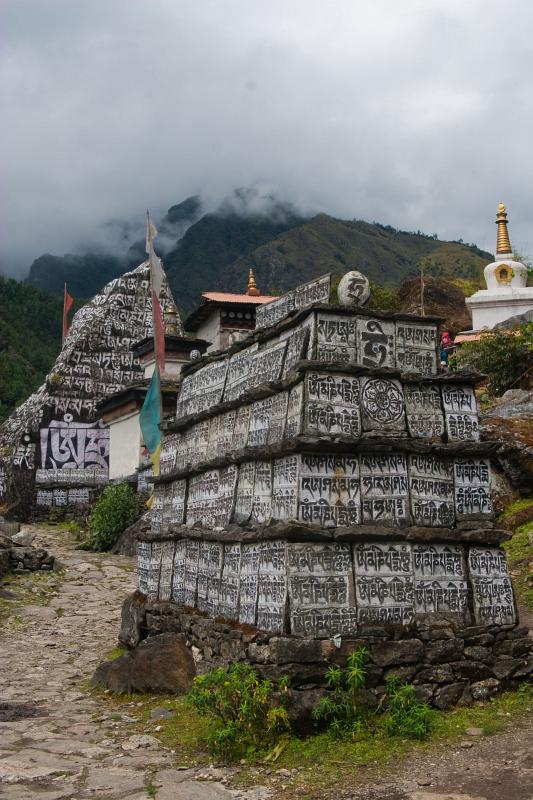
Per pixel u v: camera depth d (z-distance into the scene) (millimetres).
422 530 9062
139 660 10875
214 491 11359
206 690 8547
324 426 9109
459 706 8711
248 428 10695
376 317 9781
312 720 8195
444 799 6496
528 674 9188
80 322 38469
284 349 10250
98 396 36406
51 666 13039
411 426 9578
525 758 7227
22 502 33875
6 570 21266
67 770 7711
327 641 8453
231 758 7867
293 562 8609
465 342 26688
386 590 8859
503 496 17125
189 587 11641
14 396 60938
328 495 8953
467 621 9141
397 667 8641
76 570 22109
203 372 13023
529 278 45406
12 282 80438
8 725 9391
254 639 8859
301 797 6809
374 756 7555
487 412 21062
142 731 9094
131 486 28375
